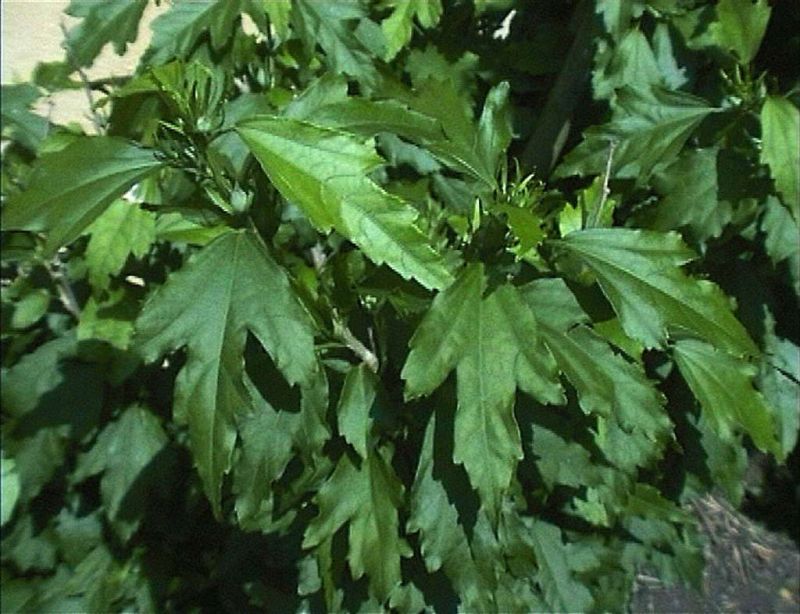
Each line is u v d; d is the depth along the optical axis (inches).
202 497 96.5
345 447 79.4
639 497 100.1
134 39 88.2
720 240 94.0
